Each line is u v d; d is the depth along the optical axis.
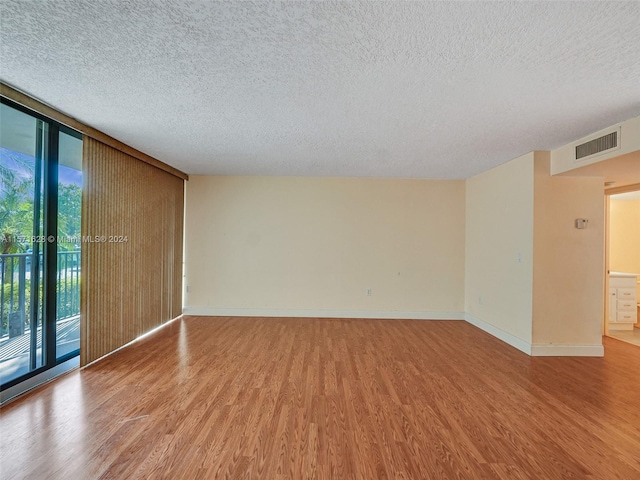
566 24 1.45
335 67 1.88
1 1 1.36
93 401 2.45
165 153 3.90
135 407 2.37
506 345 3.92
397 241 5.28
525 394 2.67
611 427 2.20
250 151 3.77
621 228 6.06
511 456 1.89
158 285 4.44
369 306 5.27
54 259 2.88
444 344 3.94
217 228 5.26
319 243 5.28
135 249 3.87
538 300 3.58
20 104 2.32
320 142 3.38
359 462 1.81
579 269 3.58
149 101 2.40
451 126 2.83
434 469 1.77
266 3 1.36
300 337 4.15
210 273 5.27
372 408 2.40
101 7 1.40
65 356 3.26
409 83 2.06
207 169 4.84
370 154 3.83
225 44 1.67
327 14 1.42
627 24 1.44
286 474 1.71
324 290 5.28
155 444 1.94
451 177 5.13
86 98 2.36
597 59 1.73
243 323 4.80
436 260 5.27
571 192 3.58
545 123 2.73
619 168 3.19
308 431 2.10
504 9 1.36
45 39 1.63
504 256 4.13
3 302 2.70
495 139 3.18
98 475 1.68
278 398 2.53
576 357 3.54
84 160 3.00
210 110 2.56
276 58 1.79
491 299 4.43
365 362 3.32
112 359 3.32
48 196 2.82
